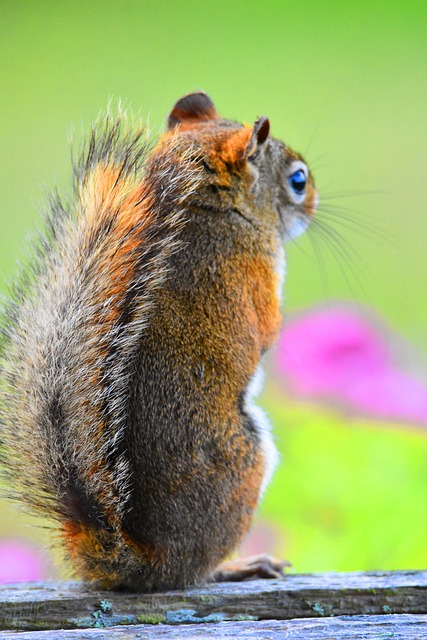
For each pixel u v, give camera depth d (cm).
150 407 275
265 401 289
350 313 291
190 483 275
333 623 271
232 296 278
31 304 275
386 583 273
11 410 275
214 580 277
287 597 272
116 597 273
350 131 446
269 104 470
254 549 285
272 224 282
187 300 277
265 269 280
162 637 270
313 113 468
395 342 292
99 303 275
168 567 274
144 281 275
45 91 472
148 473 274
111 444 274
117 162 276
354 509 285
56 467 274
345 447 287
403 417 288
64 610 272
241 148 280
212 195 280
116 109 277
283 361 289
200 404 275
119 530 274
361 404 288
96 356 274
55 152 421
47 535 274
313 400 288
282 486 286
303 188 286
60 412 274
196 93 287
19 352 275
